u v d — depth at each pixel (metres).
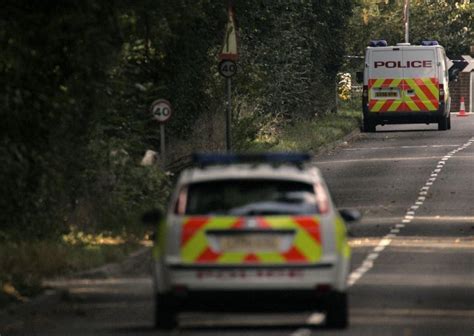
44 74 65.25
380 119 156.38
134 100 84.62
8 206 63.81
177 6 80.06
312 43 163.00
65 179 70.00
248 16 119.56
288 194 41.75
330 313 42.53
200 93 109.88
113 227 72.44
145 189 79.56
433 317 46.94
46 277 58.66
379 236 75.31
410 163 119.94
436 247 70.31
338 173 113.00
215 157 43.09
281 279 40.91
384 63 155.50
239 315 47.31
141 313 48.81
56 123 66.81
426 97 155.62
